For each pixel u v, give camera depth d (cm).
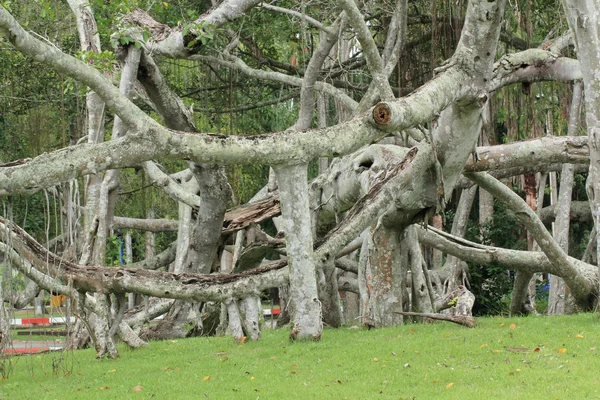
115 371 1277
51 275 1384
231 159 1306
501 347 1229
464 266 2453
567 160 1731
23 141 2728
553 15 2361
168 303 2164
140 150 1258
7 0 1670
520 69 1680
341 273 2505
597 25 1421
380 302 1714
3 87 2614
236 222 2086
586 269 1998
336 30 2128
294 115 3170
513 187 3231
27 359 1525
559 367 1072
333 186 1902
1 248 1346
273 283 1487
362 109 2094
